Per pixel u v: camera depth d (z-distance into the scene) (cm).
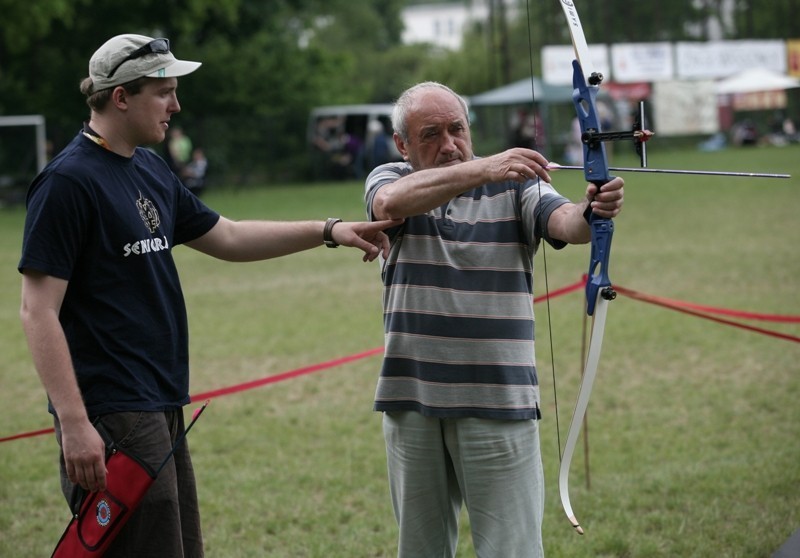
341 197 6531
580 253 3562
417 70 17738
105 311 788
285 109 9062
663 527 1213
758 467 1393
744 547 1143
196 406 1842
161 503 787
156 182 836
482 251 813
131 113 797
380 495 1370
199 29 9194
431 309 816
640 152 750
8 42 6906
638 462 1456
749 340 2169
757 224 4091
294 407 1822
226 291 3120
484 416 807
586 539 1187
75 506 800
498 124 9438
